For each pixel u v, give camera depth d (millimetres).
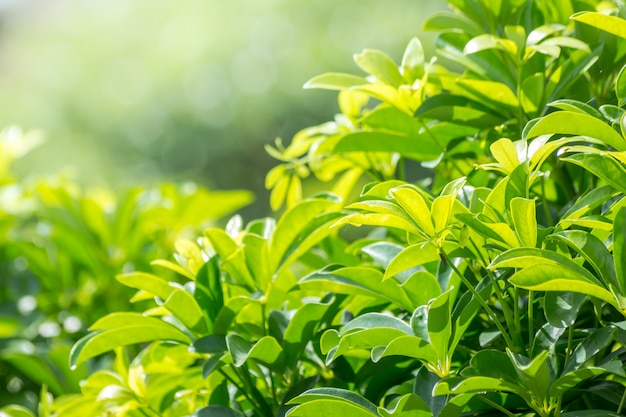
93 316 2145
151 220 2141
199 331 1645
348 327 1560
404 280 1622
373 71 1673
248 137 7312
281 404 1605
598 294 1442
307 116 7156
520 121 1652
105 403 1737
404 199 1479
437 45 1737
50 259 2133
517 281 1449
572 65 1652
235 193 2205
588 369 1445
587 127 1486
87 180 7094
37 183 2166
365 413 1498
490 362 1504
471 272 1621
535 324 1584
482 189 1553
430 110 1656
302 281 1610
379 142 1727
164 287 1655
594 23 1534
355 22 7023
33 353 2018
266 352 1592
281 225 1657
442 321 1507
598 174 1495
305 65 7102
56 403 1846
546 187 1709
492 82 1649
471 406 1550
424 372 1555
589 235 1483
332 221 1655
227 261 1674
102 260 2135
